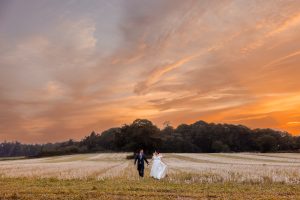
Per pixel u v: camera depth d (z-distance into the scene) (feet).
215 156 425.28
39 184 97.30
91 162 298.35
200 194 74.02
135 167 201.87
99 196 71.61
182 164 236.22
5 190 81.15
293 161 291.79
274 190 82.64
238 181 102.89
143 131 424.87
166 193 75.61
